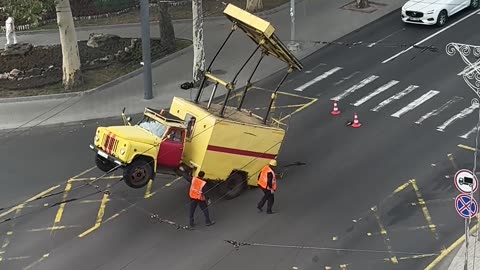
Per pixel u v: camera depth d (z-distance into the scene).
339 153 30.28
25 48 42.41
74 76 38.22
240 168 26.77
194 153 26.09
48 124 34.28
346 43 43.41
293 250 23.61
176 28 47.34
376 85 37.22
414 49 41.69
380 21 47.19
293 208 26.22
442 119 32.94
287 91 37.12
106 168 26.38
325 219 25.42
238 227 25.06
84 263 23.16
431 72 38.34
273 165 27.12
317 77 38.75
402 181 27.80
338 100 35.69
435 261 22.83
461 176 21.30
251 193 27.41
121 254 23.61
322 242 24.05
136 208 26.47
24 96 37.25
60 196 27.48
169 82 39.16
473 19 46.22
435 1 45.81
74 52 37.84
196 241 24.28
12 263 23.28
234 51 43.00
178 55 43.00
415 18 45.03
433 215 25.45
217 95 36.97
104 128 25.59
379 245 23.80
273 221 25.39
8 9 35.75
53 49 43.41
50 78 39.34
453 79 37.19
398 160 29.44
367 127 32.59
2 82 38.88
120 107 36.09
